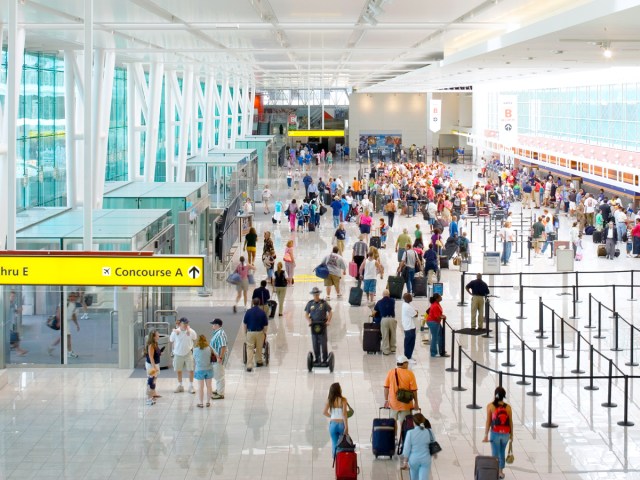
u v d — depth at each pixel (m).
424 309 26.36
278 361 21.22
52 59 31.95
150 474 14.68
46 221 22.73
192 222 26.52
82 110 27.83
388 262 34.12
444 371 20.42
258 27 23.30
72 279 14.29
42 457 15.46
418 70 40.69
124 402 18.39
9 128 15.99
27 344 20.86
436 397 18.52
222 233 29.50
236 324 24.53
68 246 20.25
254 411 17.72
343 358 21.48
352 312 26.19
